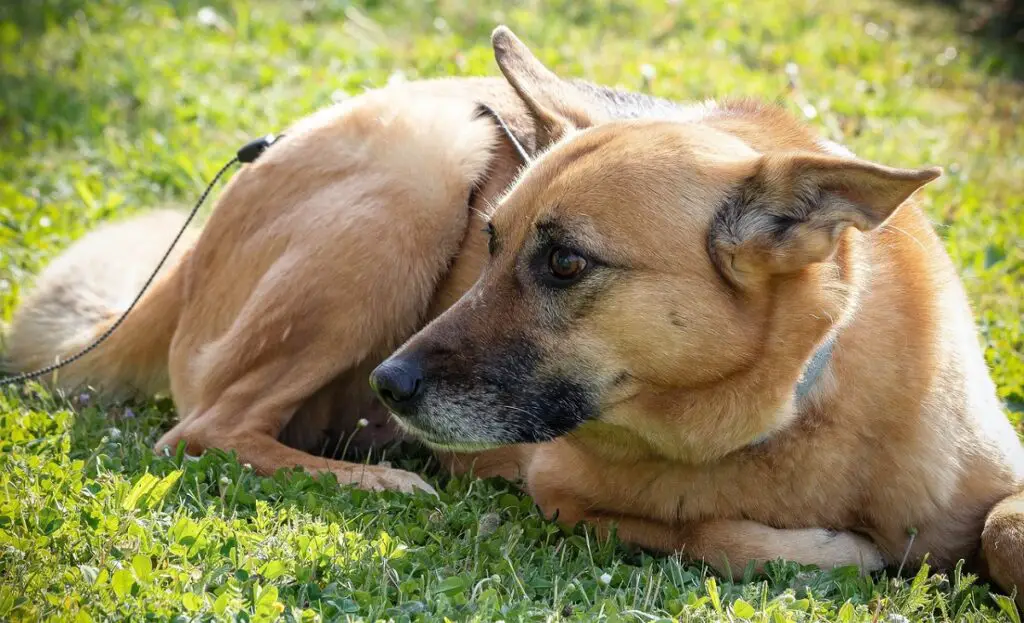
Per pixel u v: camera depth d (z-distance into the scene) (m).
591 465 5.95
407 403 5.52
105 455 6.22
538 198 5.45
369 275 6.84
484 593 4.82
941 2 19.92
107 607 4.61
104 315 8.04
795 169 5.05
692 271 5.22
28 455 6.13
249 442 6.80
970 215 11.05
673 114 6.52
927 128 13.96
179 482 6.02
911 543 5.71
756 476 5.55
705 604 5.08
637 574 5.34
